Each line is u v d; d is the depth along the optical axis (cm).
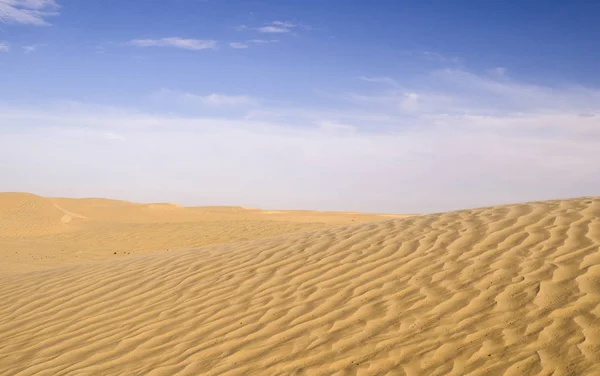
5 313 789
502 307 525
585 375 395
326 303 623
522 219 799
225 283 759
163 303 723
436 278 631
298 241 930
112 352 595
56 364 587
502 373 420
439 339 490
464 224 838
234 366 513
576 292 520
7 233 2759
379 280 661
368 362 475
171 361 548
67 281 916
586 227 703
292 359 506
